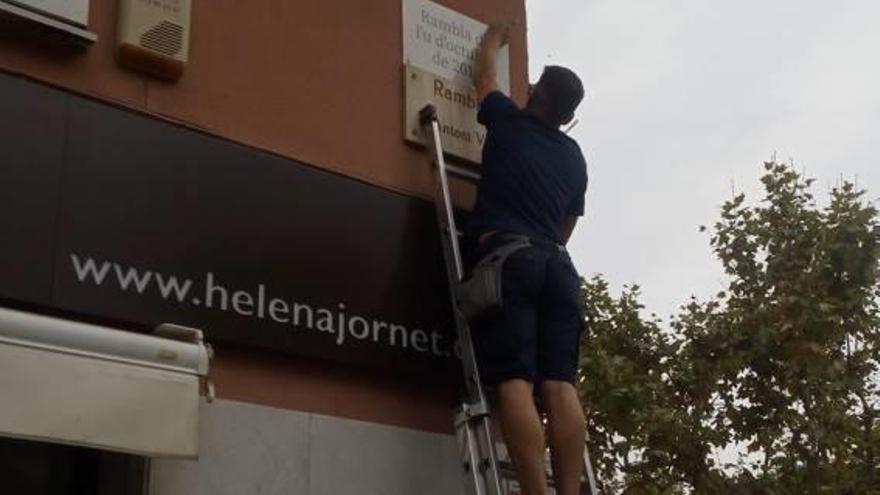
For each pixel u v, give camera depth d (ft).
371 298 17.17
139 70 16.08
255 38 17.42
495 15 20.90
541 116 18.62
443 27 19.86
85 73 15.60
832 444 47.55
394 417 17.15
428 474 17.15
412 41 19.35
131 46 15.90
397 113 18.79
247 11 17.46
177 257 15.40
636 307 51.29
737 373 49.52
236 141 16.56
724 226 50.78
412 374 17.30
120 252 14.93
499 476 16.12
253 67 17.25
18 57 15.08
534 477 15.46
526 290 16.53
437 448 17.37
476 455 16.35
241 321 15.72
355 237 17.31
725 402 49.73
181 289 15.31
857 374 48.49
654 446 48.88
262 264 16.16
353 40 18.60
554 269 16.97
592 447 47.78
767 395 48.98
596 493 17.04
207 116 16.56
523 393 15.93
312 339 16.35
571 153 18.37
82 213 14.76
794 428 48.47
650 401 48.44
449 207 18.06
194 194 15.81
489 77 19.69
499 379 16.15
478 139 19.63
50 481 14.87
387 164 18.35
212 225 15.84
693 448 48.91
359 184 17.66
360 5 18.86
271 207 16.52
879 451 47.93
